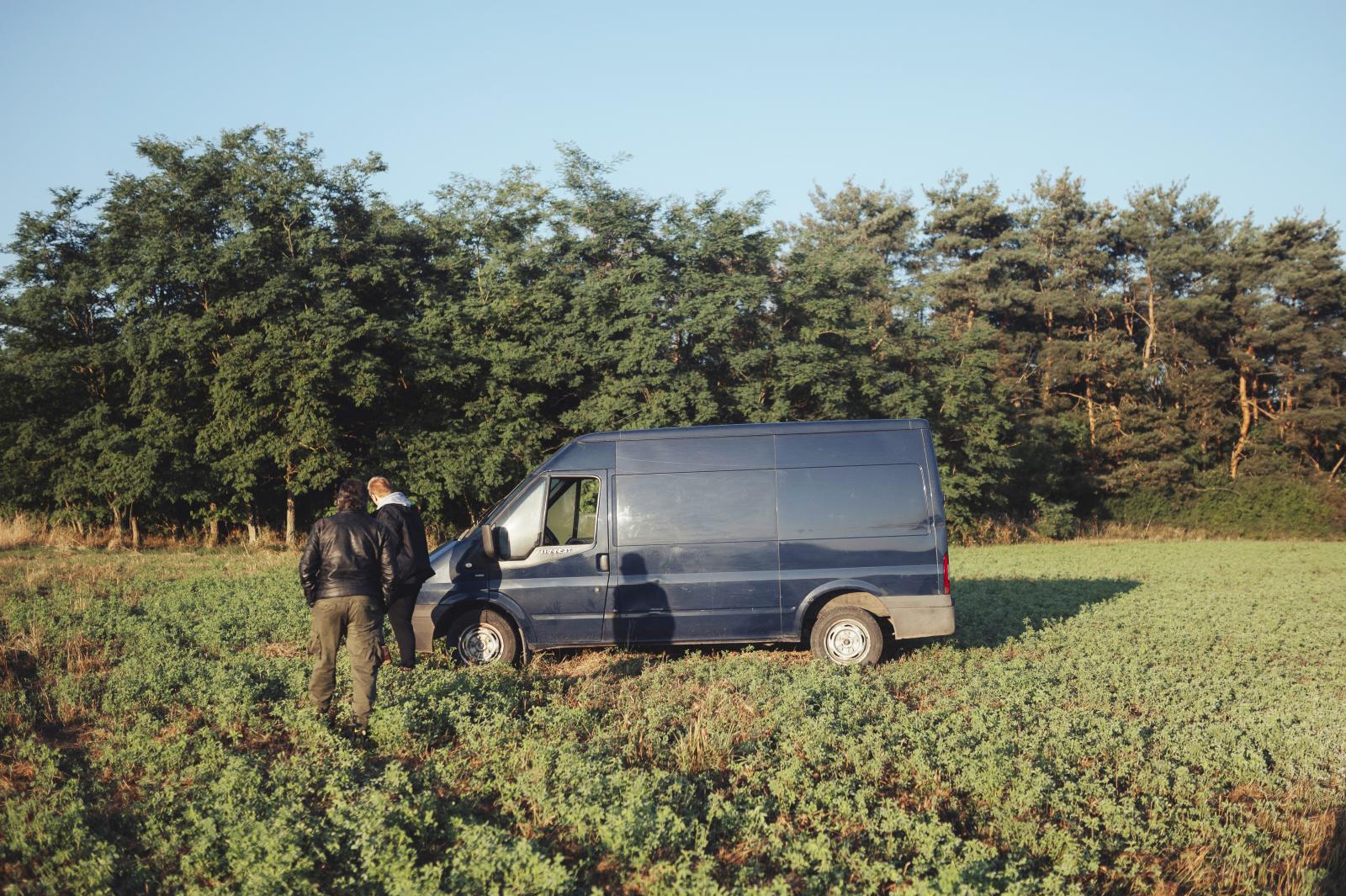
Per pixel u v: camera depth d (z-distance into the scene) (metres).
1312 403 48.69
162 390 25.58
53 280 26.97
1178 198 52.31
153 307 26.69
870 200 56.38
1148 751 6.98
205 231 27.67
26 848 4.95
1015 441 41.47
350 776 5.98
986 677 9.10
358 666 7.00
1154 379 49.31
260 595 13.96
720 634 9.74
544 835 5.33
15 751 6.58
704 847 5.16
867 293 37.44
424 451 27.81
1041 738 7.07
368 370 26.27
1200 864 5.17
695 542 9.75
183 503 28.11
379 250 29.80
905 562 9.71
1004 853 5.33
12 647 9.80
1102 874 5.15
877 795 6.02
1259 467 47.97
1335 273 48.09
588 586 9.70
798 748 6.69
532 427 29.14
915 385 34.19
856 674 8.62
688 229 32.75
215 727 7.24
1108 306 49.34
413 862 4.76
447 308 29.89
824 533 9.74
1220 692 8.86
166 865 4.98
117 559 20.14
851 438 9.91
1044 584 17.55
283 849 4.81
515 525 9.80
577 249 32.91
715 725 7.10
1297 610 14.62
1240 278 49.53
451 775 6.11
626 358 29.05
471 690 7.82
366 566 7.05
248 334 25.45
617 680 9.13
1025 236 51.50
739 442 9.94
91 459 25.33
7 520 25.89
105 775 6.23
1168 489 47.25
